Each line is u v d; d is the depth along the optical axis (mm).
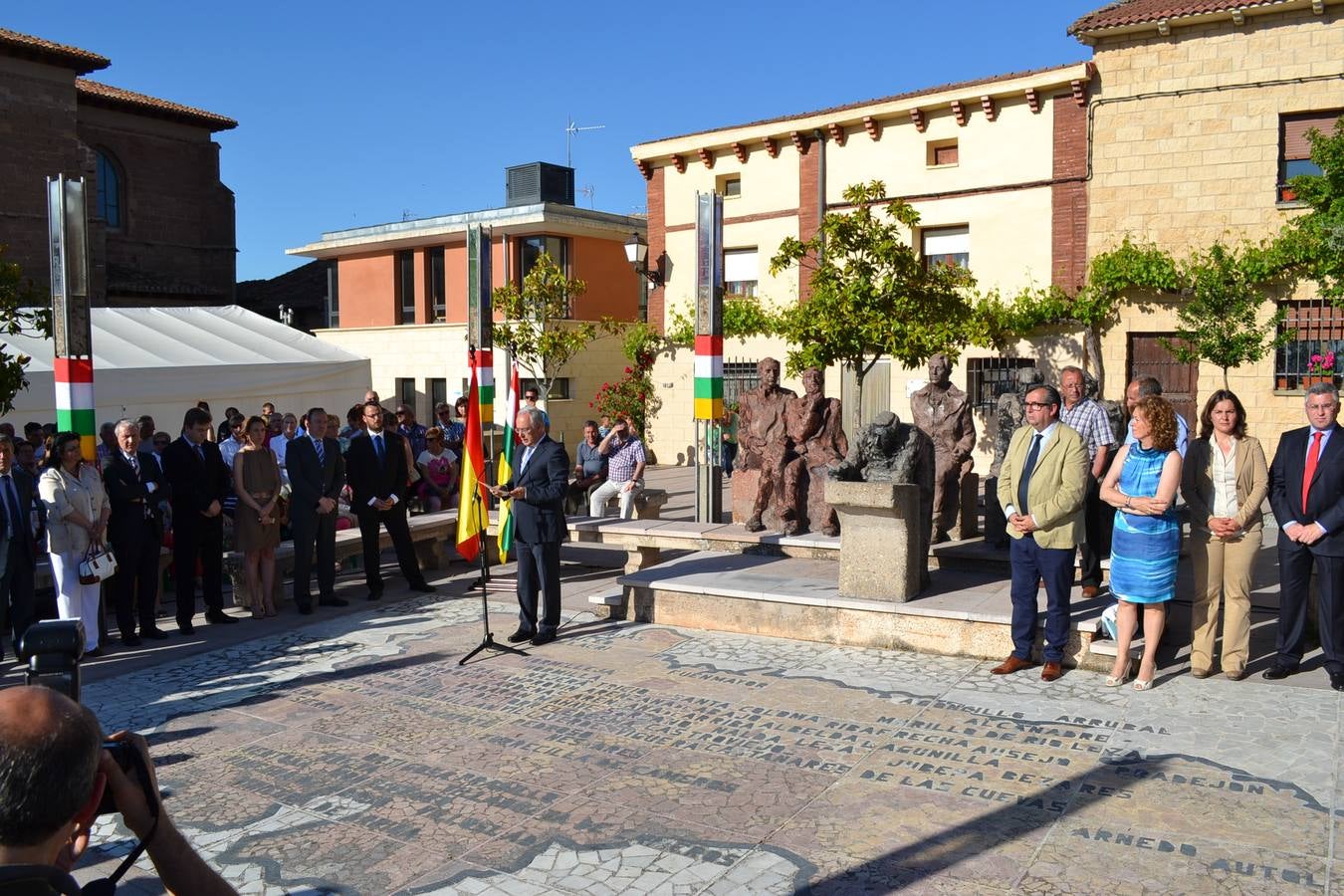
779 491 10969
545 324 25516
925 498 8828
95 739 1701
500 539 8922
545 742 6445
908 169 22531
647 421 27734
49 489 8438
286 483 13953
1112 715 6512
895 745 6164
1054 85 20281
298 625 9859
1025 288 21000
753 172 25109
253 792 5785
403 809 5484
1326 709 6488
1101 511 8789
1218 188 18922
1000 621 7766
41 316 12969
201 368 18594
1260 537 7004
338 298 34125
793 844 4926
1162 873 4512
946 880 4527
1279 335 18125
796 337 17562
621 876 4668
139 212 34812
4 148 27172
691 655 8297
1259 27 18328
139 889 4754
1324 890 4328
